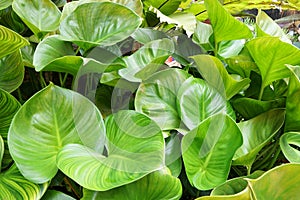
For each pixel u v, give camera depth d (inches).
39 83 50.3
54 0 53.7
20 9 44.2
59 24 44.9
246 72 49.0
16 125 37.1
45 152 37.4
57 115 38.6
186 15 54.0
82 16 43.6
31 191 35.5
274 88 50.2
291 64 43.7
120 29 43.3
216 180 39.2
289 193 35.4
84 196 36.2
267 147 46.6
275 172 34.8
